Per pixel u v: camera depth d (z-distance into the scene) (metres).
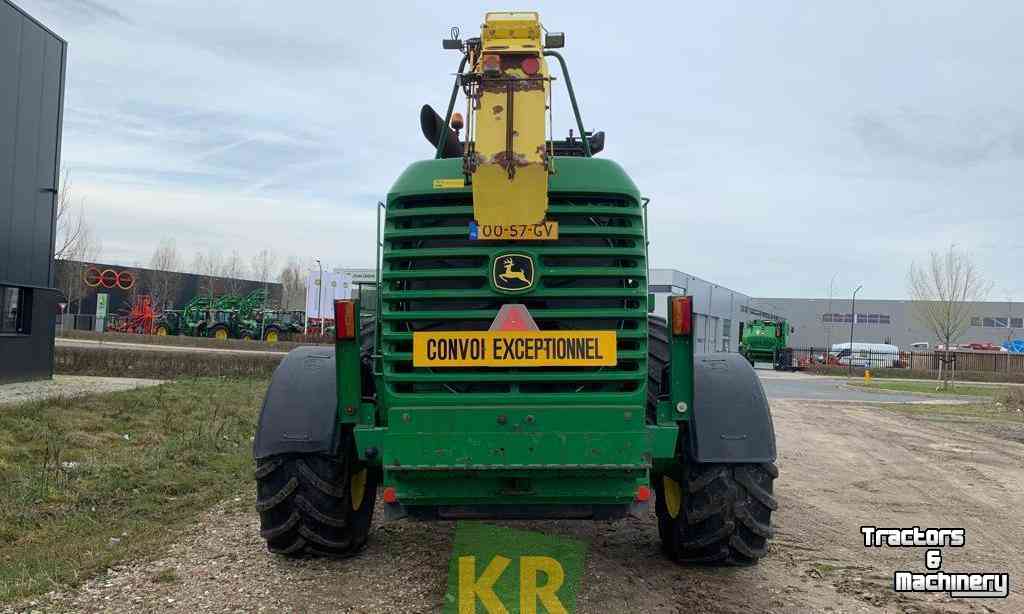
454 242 4.41
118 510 6.34
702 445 4.59
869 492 8.32
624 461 4.17
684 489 4.79
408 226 4.48
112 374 19.03
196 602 4.40
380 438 4.41
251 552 5.34
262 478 4.86
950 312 39.62
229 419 11.26
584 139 5.63
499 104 4.32
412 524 6.26
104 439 9.26
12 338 15.71
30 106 16.16
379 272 4.58
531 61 4.32
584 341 4.27
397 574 4.96
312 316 38.72
